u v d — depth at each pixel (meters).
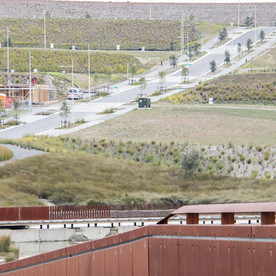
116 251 21.00
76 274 22.92
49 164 85.69
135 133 117.00
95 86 199.38
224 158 93.56
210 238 17.30
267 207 16.39
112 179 83.25
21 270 26.48
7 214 63.06
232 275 16.48
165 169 88.00
